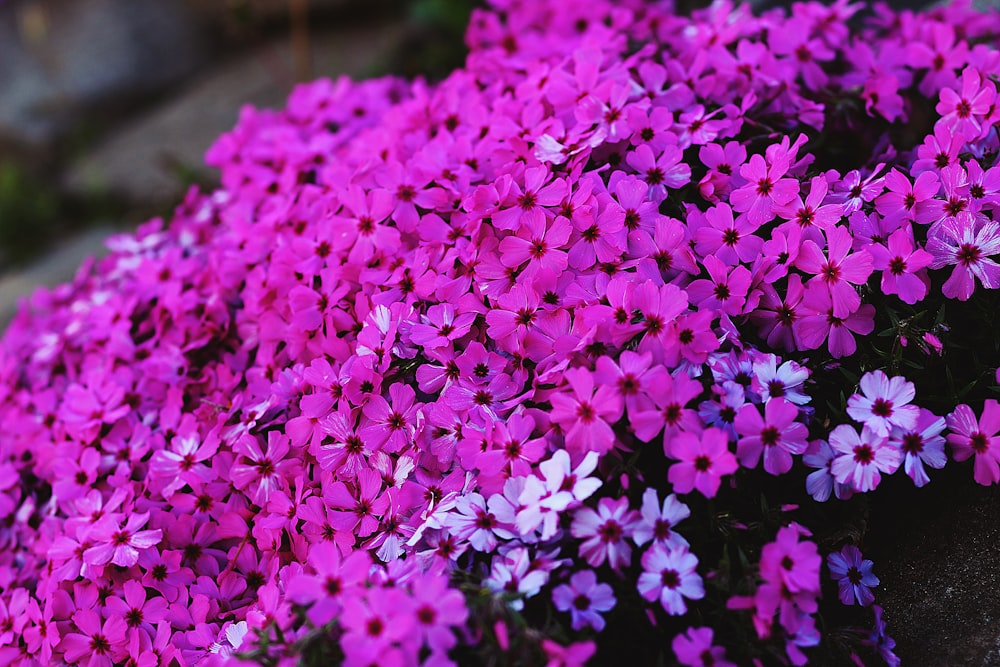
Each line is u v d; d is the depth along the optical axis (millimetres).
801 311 583
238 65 1249
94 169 1121
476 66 697
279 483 610
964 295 579
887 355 577
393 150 662
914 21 686
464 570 563
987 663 572
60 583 628
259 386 642
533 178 606
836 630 573
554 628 540
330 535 593
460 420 588
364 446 597
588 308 579
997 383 584
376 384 598
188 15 1295
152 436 654
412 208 631
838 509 587
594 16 741
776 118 644
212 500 621
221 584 608
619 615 560
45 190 1160
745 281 582
